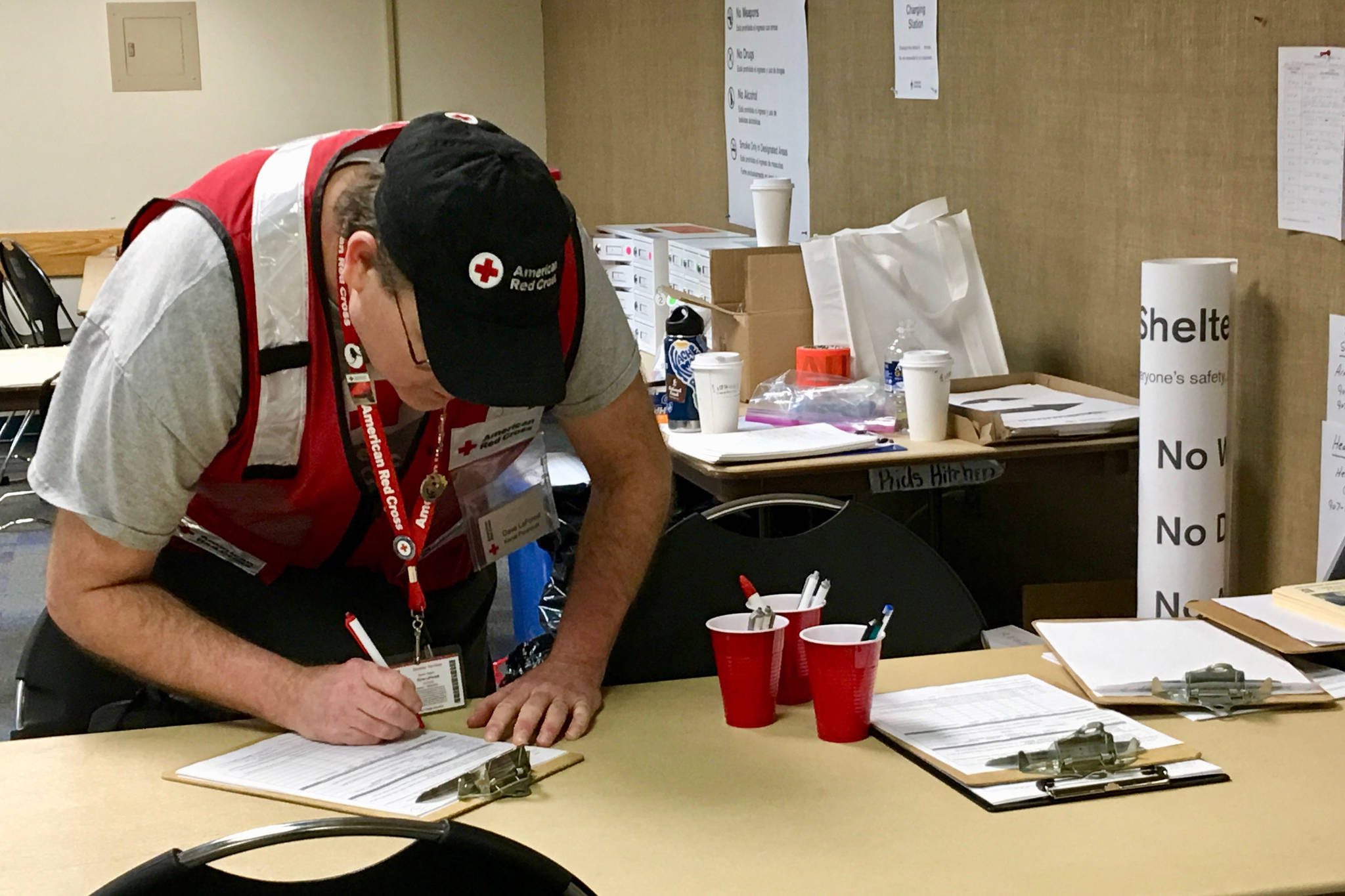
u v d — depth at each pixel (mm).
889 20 3604
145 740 1431
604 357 1600
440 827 803
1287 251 2219
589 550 1688
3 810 1238
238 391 1384
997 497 3256
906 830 1146
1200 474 2158
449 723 1477
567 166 7324
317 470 1506
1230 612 1679
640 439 1688
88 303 5648
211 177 1411
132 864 1122
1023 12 2953
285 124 7414
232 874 816
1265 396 2305
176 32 7203
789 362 2910
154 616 1441
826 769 1292
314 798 1244
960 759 1278
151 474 1354
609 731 1423
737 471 2312
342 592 1772
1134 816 1163
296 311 1372
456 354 1216
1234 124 2318
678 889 1046
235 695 1436
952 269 2855
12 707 3373
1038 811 1177
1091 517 2881
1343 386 2115
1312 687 1443
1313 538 2219
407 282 1220
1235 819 1153
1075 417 2434
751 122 4684
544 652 2053
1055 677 1557
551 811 1205
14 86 7109
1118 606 2541
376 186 1303
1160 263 2156
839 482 2395
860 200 3889
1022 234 3045
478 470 1749
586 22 6656
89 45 7145
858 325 2811
